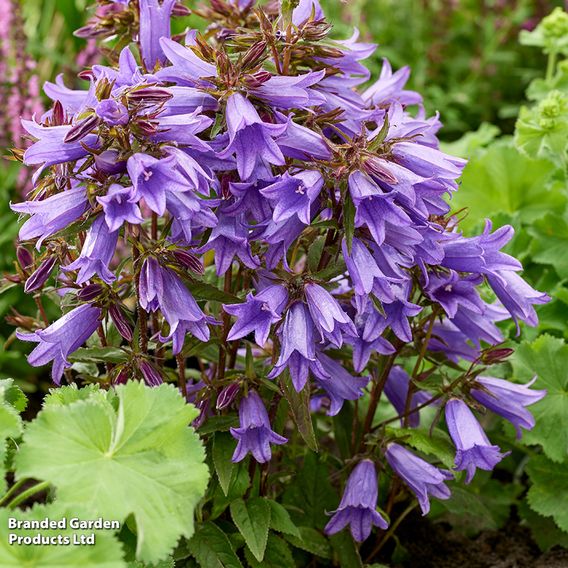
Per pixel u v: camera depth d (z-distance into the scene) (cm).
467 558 84
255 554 70
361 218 63
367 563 81
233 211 65
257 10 67
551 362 82
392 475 77
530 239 92
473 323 73
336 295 71
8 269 104
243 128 64
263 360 76
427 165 65
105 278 63
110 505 60
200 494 62
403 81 75
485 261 69
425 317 73
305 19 68
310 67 70
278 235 65
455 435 71
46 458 60
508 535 87
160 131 62
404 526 86
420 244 66
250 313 65
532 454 83
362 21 144
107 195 62
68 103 68
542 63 154
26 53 105
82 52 107
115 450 62
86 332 68
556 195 96
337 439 78
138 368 68
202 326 67
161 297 65
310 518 78
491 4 160
